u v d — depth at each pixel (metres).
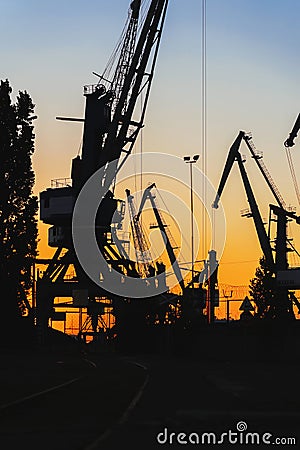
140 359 81.94
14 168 96.31
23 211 95.62
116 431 17.36
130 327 110.56
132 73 106.25
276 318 89.88
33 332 101.38
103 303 115.75
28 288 95.56
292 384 36.81
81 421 19.53
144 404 25.02
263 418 20.64
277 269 123.06
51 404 24.70
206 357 91.38
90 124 108.44
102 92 108.25
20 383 37.16
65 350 108.31
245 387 34.44
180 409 23.23
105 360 77.44
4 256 93.06
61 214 110.62
